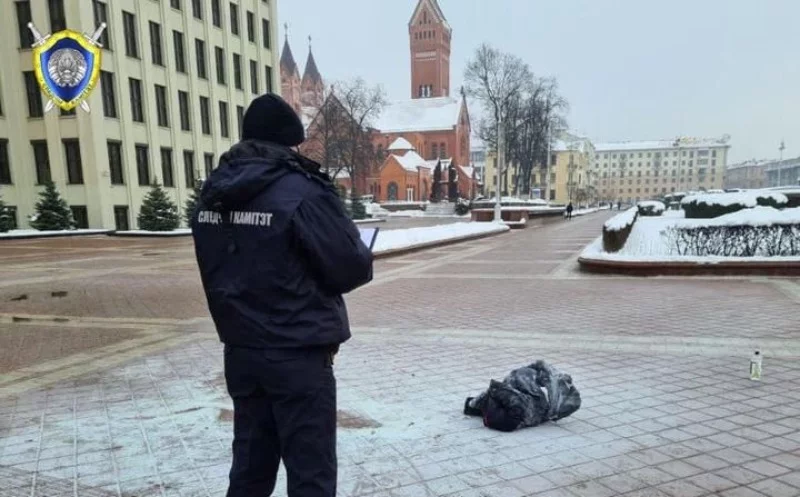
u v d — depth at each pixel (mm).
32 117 30688
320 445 2043
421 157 87750
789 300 8062
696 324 6688
